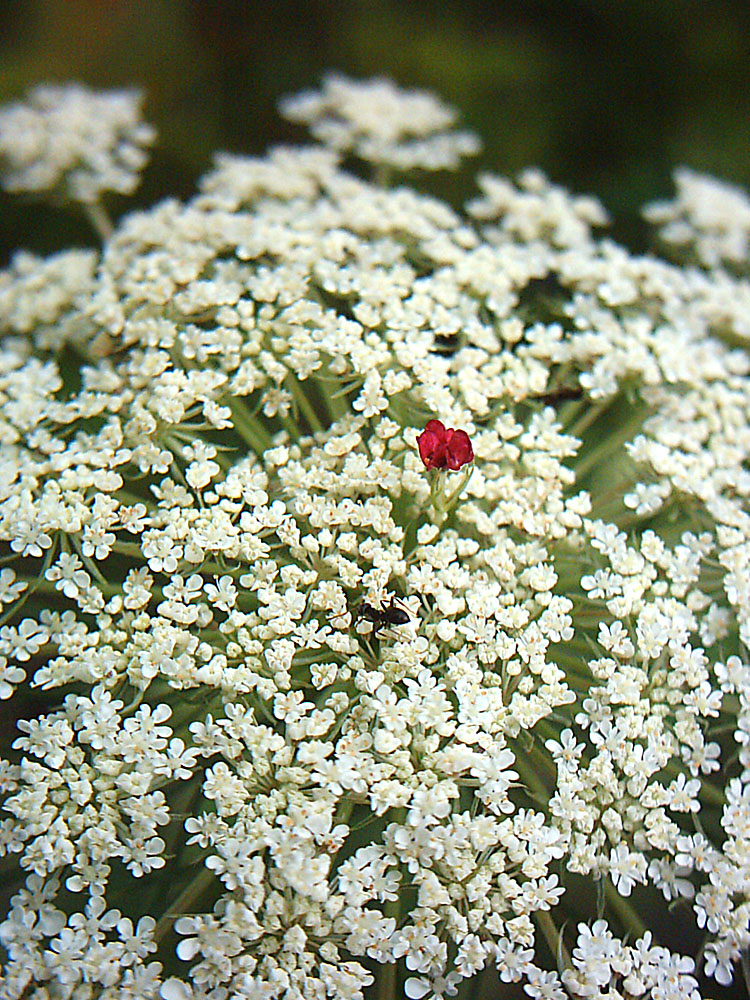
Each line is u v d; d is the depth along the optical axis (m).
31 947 0.06
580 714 0.07
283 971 0.06
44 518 0.07
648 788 0.07
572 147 0.15
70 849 0.07
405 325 0.08
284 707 0.07
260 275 0.09
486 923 0.07
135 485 0.09
